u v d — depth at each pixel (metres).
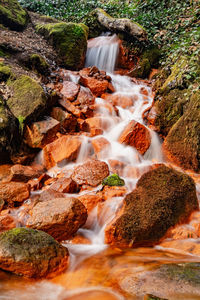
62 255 2.75
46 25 9.16
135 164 5.35
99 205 3.78
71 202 3.34
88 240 3.39
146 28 9.42
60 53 8.40
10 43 7.28
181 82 6.35
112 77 8.24
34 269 2.49
